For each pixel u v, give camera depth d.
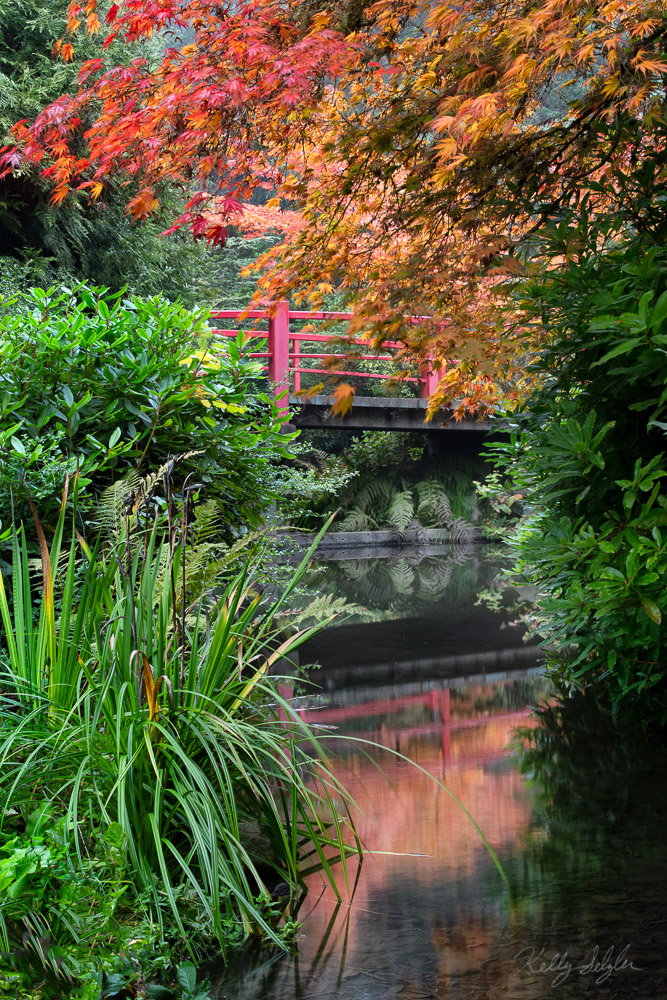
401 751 3.52
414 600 7.86
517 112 3.51
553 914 2.16
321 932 2.11
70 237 10.50
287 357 10.66
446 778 3.19
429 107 3.44
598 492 3.66
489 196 3.72
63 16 10.18
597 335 3.60
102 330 4.13
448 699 4.38
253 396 4.96
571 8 3.04
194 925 2.04
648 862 2.44
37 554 3.61
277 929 2.12
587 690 4.52
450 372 4.74
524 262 3.57
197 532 2.96
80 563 3.25
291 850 2.38
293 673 4.98
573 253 3.70
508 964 1.94
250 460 4.77
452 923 2.13
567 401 3.86
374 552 12.99
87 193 9.87
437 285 3.44
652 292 2.83
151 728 2.24
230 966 1.97
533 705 4.24
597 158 4.06
